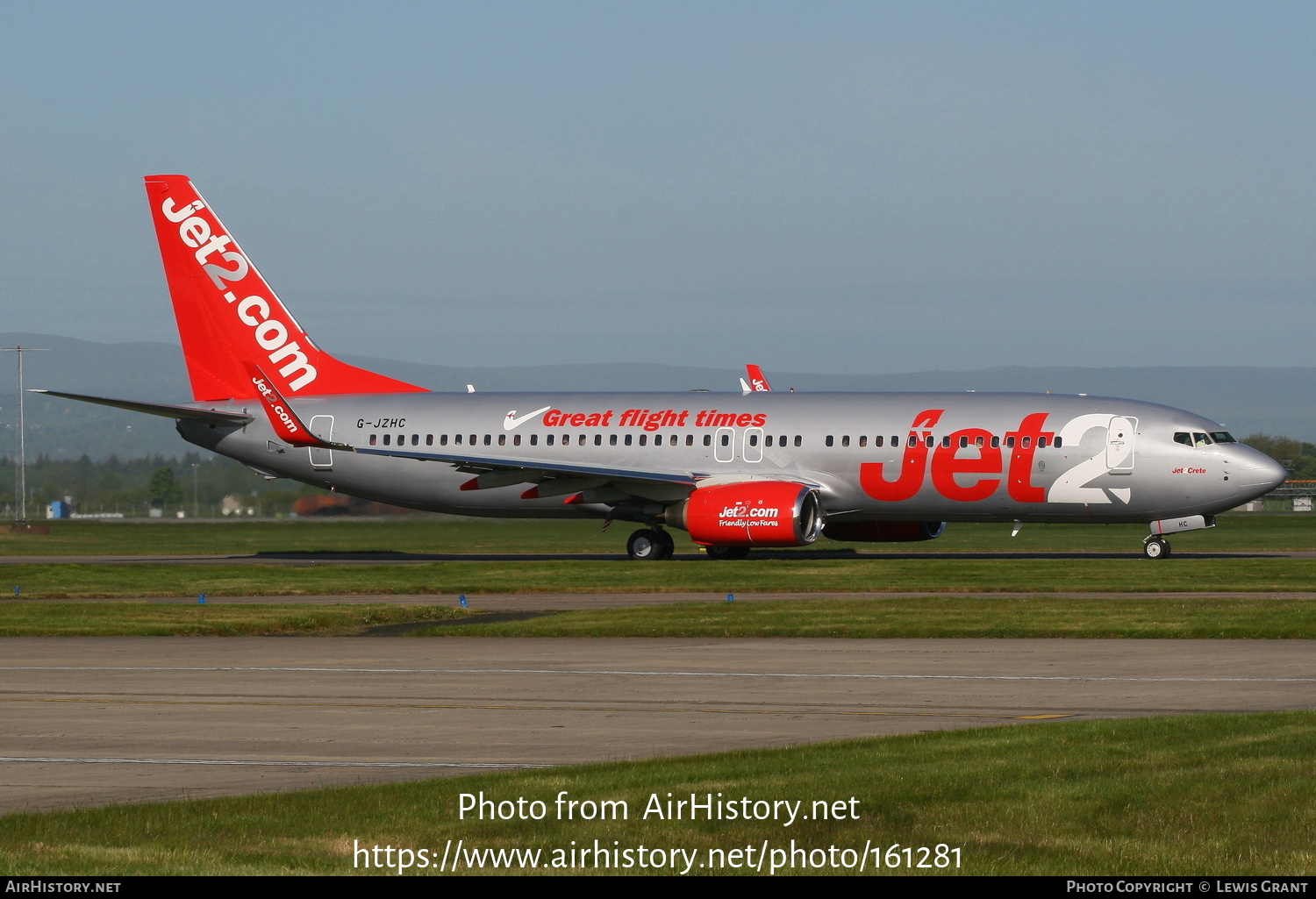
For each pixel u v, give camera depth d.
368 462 137.75
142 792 36.81
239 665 63.47
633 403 133.12
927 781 35.75
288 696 53.78
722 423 129.00
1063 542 159.12
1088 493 120.62
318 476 140.00
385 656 66.44
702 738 44.41
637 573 110.19
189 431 143.00
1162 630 71.69
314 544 166.62
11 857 29.59
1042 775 36.28
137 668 62.38
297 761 40.97
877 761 38.41
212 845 30.59
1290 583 97.81
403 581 105.75
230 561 137.50
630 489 129.25
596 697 53.16
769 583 101.44
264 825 32.16
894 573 107.81
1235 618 75.06
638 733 45.47
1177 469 118.56
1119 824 31.77
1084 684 55.31
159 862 29.27
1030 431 121.75
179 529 194.50
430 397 139.00
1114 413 121.31
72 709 51.00
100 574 113.94
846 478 125.50
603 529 134.75
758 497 120.12
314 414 139.00
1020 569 109.81
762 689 54.88
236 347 142.62
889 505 125.50
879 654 65.38
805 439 126.31
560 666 62.31
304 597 98.12
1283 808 32.88
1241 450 118.38
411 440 136.25
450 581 105.88
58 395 133.88
